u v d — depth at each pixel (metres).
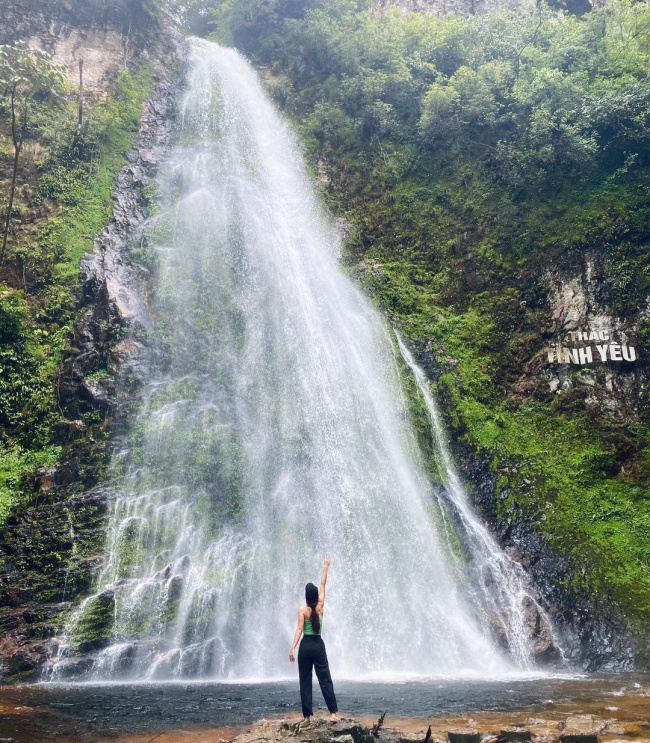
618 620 15.82
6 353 21.73
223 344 23.22
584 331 22.94
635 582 16.72
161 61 35.56
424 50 33.84
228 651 14.90
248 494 18.81
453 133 30.27
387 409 22.59
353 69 34.72
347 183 30.62
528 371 23.17
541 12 32.44
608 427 21.02
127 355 21.12
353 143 31.95
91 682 13.48
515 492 19.84
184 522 17.73
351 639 15.84
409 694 11.50
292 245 28.11
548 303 24.11
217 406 21.14
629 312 22.66
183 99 34.22
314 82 35.69
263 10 39.88
